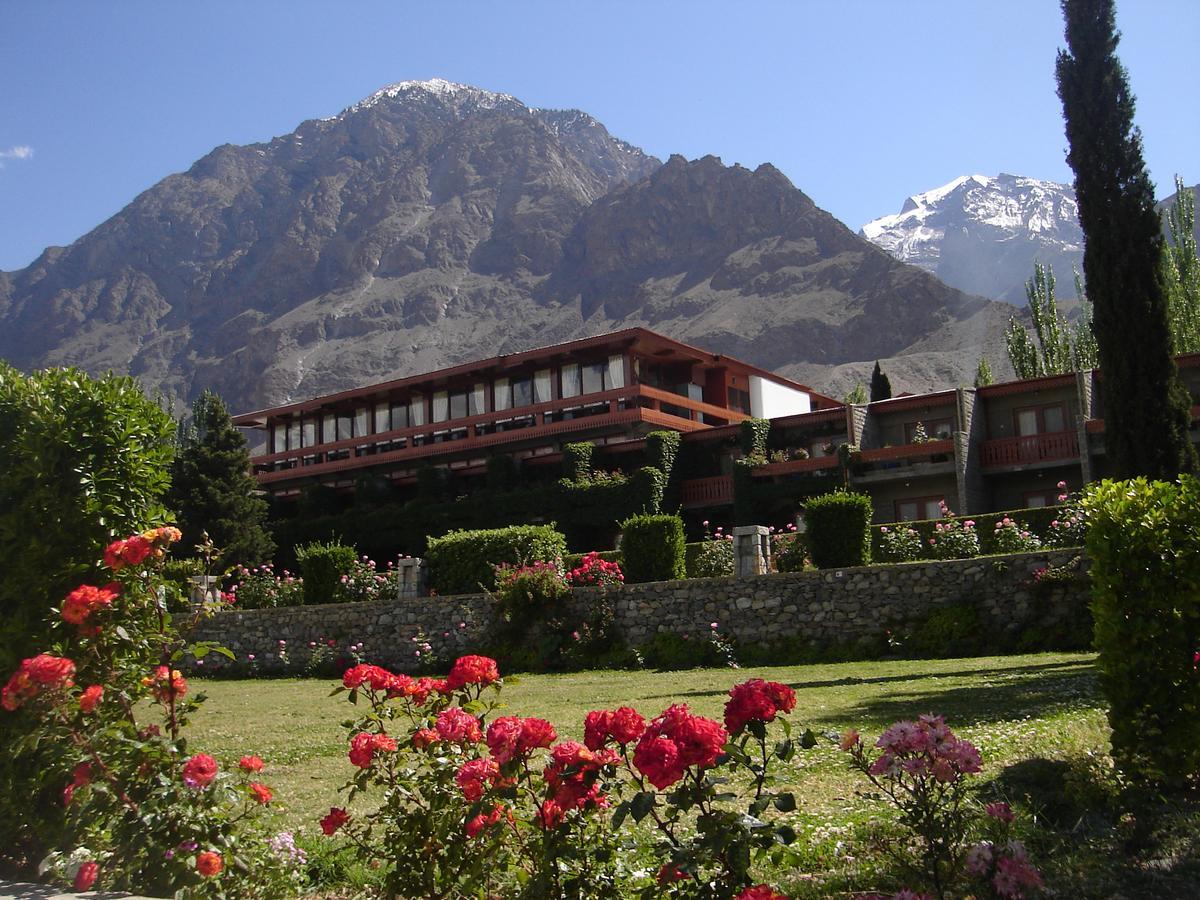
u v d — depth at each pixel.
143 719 14.02
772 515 41.94
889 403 40.19
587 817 4.34
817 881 5.20
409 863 4.70
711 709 11.71
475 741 4.81
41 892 4.90
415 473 52.38
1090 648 15.96
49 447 6.36
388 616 23.23
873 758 8.04
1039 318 52.75
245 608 28.06
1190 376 33.84
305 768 9.58
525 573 21.45
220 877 4.79
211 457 44.34
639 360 48.19
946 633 17.33
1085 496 7.11
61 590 6.21
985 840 5.34
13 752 5.09
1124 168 18.66
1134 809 5.90
